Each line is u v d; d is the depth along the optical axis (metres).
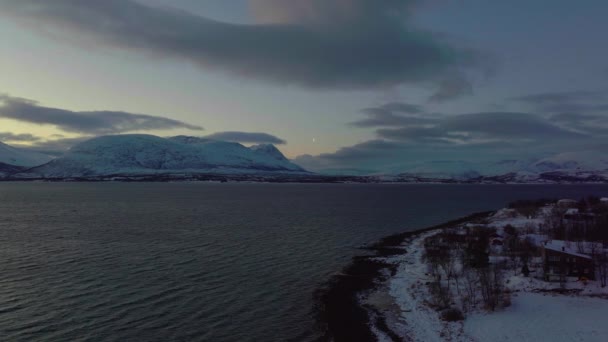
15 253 82.38
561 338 42.25
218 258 80.19
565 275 60.19
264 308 52.91
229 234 111.00
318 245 95.38
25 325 45.91
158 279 64.50
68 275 65.75
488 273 59.25
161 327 46.25
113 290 58.50
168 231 115.44
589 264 60.16
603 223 100.38
